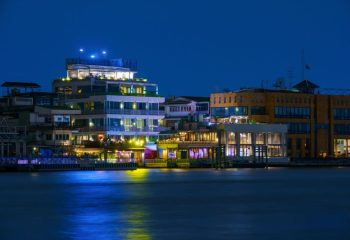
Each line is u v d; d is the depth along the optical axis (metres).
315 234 66.69
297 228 70.19
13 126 184.62
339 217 78.00
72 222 74.62
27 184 127.06
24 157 176.38
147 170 195.00
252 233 67.44
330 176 159.62
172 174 167.75
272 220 75.88
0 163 173.62
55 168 179.50
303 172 182.75
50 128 195.88
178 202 93.81
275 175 164.38
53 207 88.19
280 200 96.44
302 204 91.06
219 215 80.06
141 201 95.19
